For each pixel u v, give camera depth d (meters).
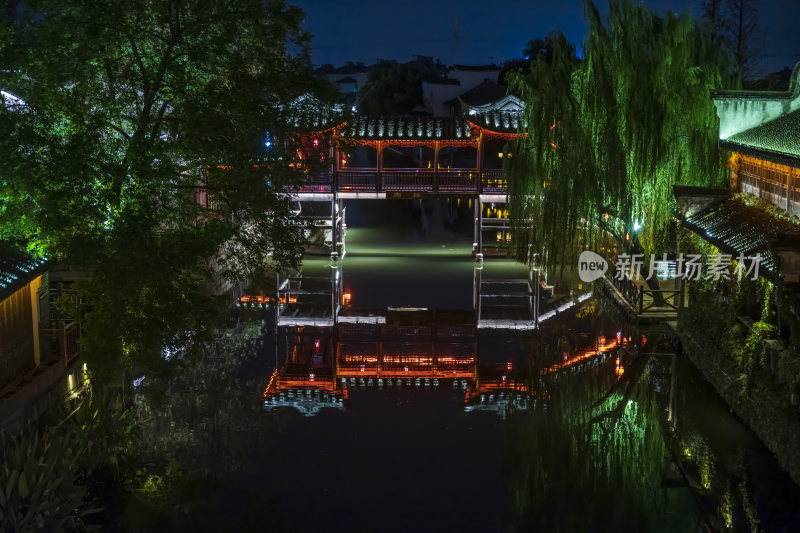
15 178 15.39
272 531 14.95
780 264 17.44
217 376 23.62
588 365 24.83
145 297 17.41
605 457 18.42
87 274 24.92
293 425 20.03
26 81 16.86
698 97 28.19
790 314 17.58
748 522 15.08
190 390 22.34
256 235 19.52
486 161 65.88
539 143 28.94
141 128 16.98
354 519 15.48
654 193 28.72
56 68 16.02
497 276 36.41
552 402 21.88
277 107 18.88
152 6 17.33
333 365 24.95
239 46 18.52
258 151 18.30
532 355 25.94
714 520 15.17
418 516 15.66
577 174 28.27
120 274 16.19
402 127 36.97
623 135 28.38
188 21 17.83
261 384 23.03
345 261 39.53
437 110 81.88
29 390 17.41
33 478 13.72
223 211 19.42
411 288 34.22
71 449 15.67
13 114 15.91
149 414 20.36
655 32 28.95
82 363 20.42
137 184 16.88
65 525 14.14
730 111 26.53
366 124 37.03
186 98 17.25
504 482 17.16
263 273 19.33
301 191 37.88
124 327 17.06
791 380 17.22
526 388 22.98
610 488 16.95
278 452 18.41
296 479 17.09
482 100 74.25
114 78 17.73
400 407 21.44
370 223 51.03
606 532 15.16
